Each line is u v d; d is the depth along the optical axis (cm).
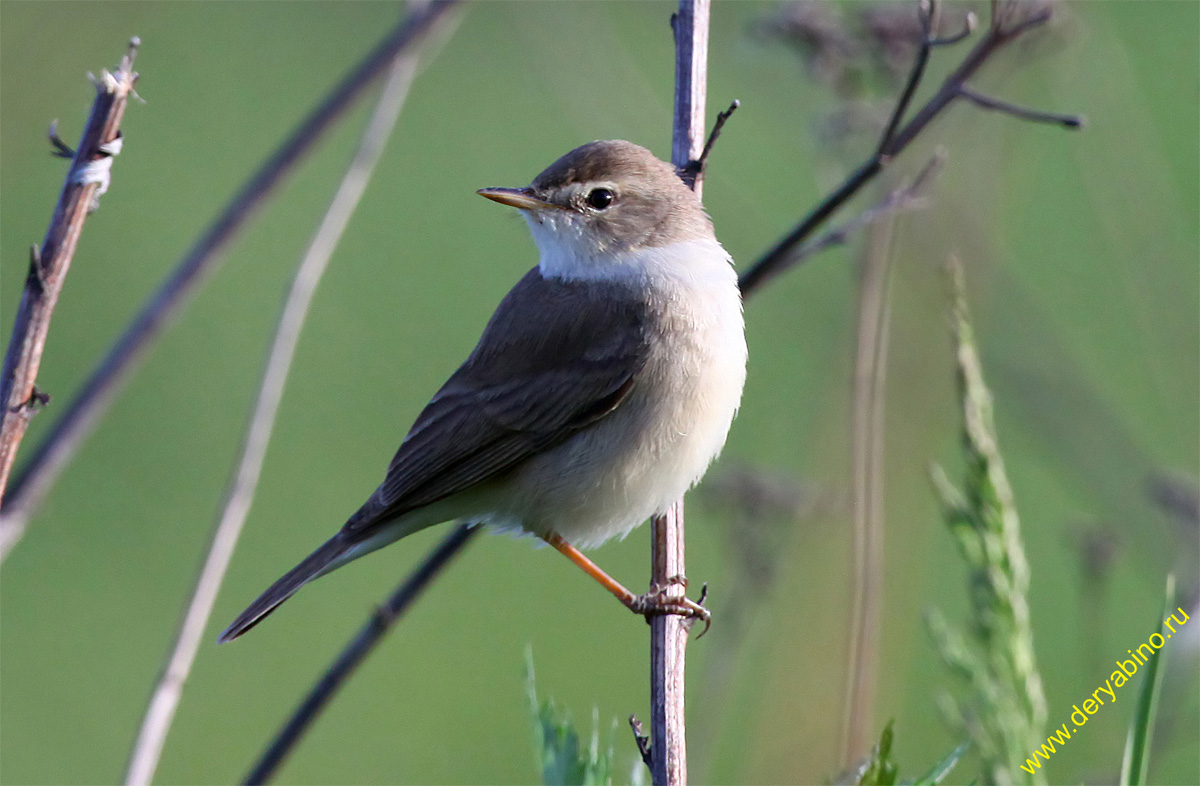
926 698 1316
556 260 984
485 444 955
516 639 1556
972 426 609
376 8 1888
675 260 958
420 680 1520
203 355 1775
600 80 1166
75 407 824
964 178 1088
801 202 1542
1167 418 1239
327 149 1995
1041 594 1466
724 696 985
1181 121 1559
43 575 1603
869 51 1074
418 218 1870
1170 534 1052
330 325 1777
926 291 1076
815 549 1041
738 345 957
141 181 1911
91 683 1495
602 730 1423
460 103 2000
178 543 1619
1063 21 1040
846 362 1102
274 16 2091
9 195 1875
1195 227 1414
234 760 1423
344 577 1639
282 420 1683
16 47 1170
